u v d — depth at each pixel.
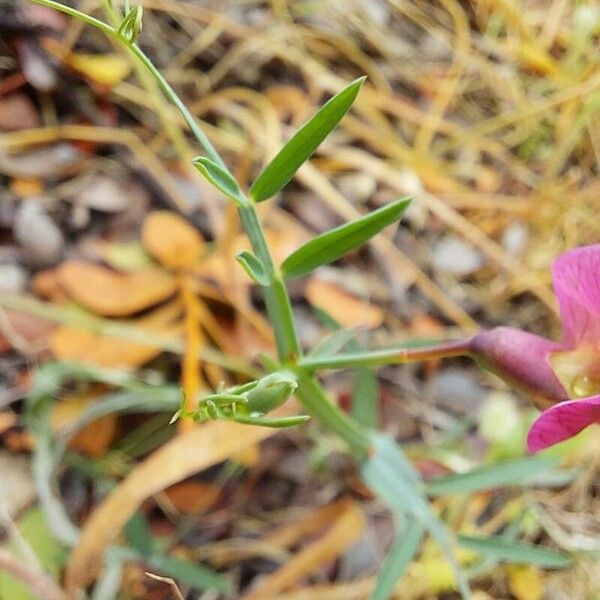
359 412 0.14
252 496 0.15
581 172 0.21
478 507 0.16
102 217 0.17
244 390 0.09
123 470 0.15
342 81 0.20
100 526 0.13
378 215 0.10
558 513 0.16
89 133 0.17
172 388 0.15
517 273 0.19
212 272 0.16
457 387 0.17
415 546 0.12
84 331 0.15
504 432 0.16
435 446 0.16
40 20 0.17
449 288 0.18
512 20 0.22
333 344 0.12
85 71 0.17
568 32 0.23
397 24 0.22
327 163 0.19
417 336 0.18
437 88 0.21
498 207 0.20
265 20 0.20
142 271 0.16
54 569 0.13
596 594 0.15
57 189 0.17
